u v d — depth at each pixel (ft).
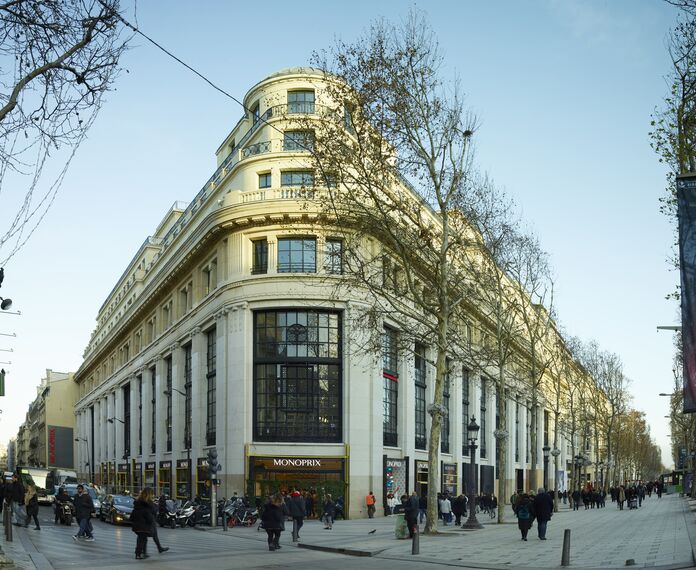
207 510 122.42
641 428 475.72
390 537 92.58
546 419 306.76
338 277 139.33
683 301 46.78
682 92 63.77
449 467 184.75
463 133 98.78
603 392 267.80
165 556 67.10
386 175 95.35
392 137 93.61
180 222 221.66
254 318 147.84
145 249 265.75
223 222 150.92
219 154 197.98
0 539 76.43
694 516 128.77
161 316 215.31
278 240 148.36
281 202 144.66
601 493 221.25
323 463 140.97
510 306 143.13
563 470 327.88
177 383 189.78
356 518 139.74
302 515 88.63
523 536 84.94
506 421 245.45
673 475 418.51
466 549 73.67
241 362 145.69
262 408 144.36
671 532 91.35
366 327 104.47
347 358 143.43
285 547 80.94
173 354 194.29
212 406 163.84
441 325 97.81
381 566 59.26
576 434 305.32
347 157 93.45
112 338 282.97
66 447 356.79
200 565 59.06
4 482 96.07
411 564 61.11
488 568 56.80
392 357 160.97
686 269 46.93
